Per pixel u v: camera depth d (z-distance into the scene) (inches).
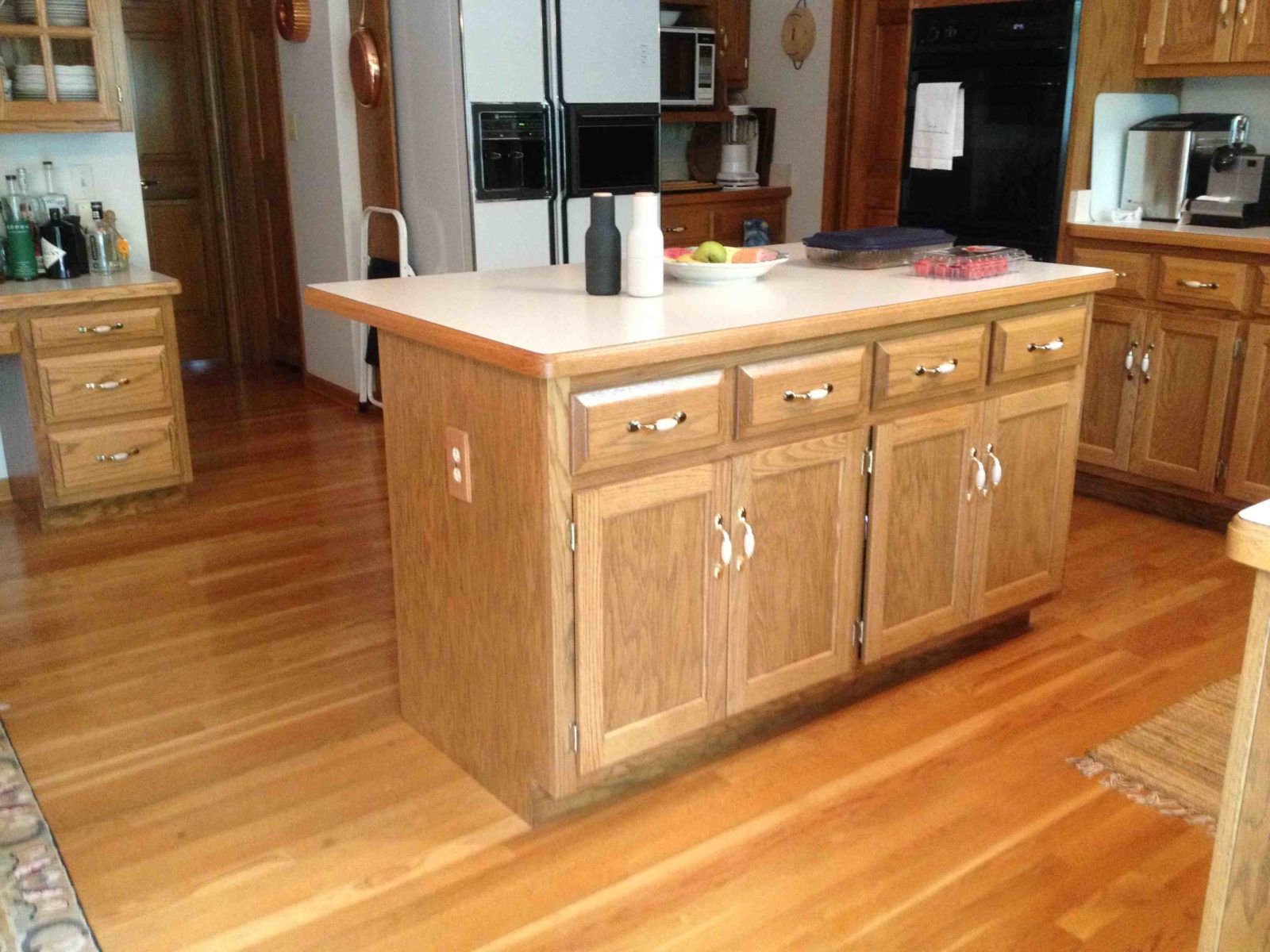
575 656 77.7
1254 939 48.4
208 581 127.0
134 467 144.9
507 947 71.0
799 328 82.0
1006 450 104.0
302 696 102.4
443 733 92.7
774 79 214.8
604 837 82.4
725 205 209.0
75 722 97.6
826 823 84.0
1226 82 157.5
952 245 116.7
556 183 174.2
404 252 180.2
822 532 91.1
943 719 99.0
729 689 88.0
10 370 141.4
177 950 70.6
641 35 178.1
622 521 77.7
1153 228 144.9
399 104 178.1
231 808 85.5
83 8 137.9
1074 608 121.4
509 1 163.3
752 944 71.4
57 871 77.8
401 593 94.0
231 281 238.5
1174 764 91.5
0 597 122.2
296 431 188.2
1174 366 144.6
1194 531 145.1
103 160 153.1
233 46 221.1
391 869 78.6
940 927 73.0
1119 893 76.2
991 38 159.9
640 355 73.4
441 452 83.7
